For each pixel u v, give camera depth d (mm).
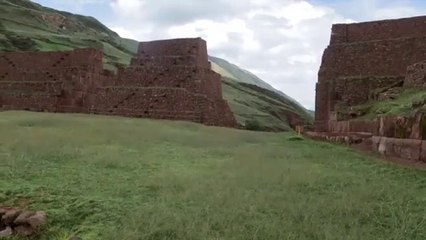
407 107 20500
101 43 100688
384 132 18469
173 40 42562
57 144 16984
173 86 41312
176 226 7309
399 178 12477
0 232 7348
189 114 39375
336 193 10195
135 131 24469
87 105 49000
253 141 24453
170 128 29031
